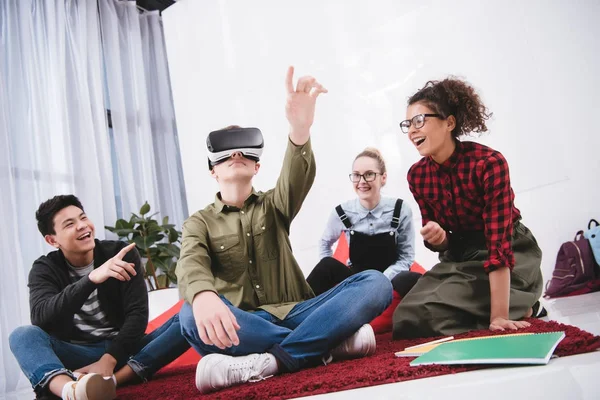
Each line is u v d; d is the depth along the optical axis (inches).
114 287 67.9
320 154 137.3
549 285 117.6
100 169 146.6
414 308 66.4
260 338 49.1
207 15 158.4
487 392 30.4
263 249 57.7
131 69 165.9
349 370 43.9
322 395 37.1
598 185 123.0
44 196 127.8
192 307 49.4
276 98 146.6
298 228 137.9
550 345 37.7
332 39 138.9
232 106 153.4
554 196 120.9
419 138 65.9
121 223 130.5
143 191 160.9
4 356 107.3
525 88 121.3
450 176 66.9
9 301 110.8
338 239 104.2
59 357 60.5
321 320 49.4
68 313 59.0
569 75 127.2
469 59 125.3
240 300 55.3
